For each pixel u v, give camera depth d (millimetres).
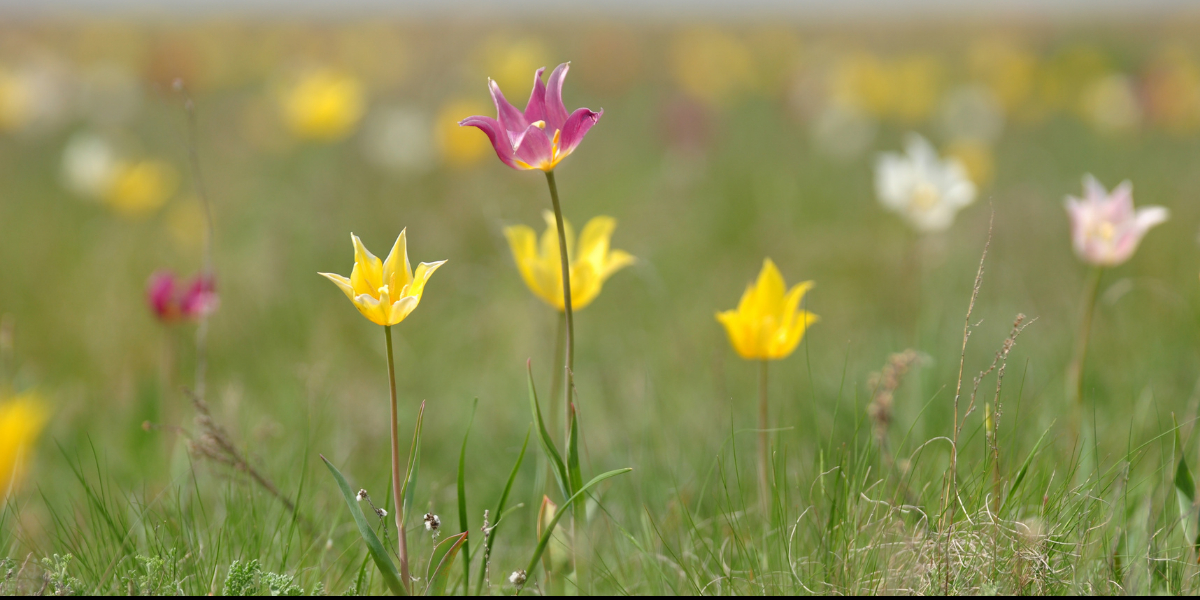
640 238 7168
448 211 7617
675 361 4863
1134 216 3111
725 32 31406
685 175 8875
